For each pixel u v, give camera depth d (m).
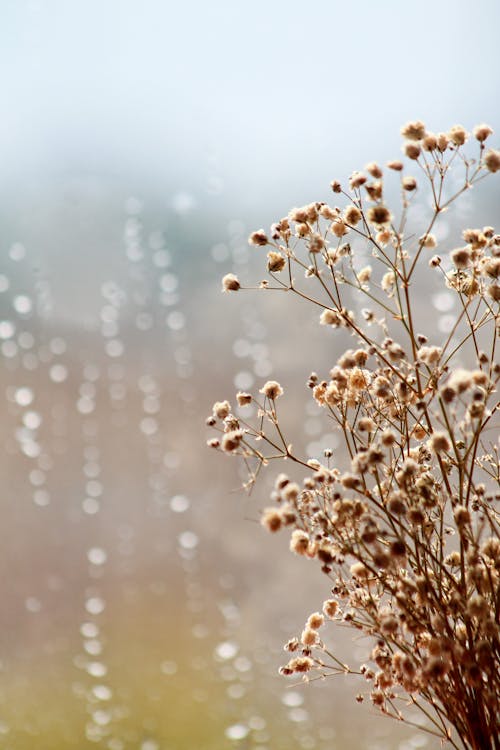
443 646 0.89
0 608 2.57
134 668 2.45
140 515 2.77
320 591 2.63
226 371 2.81
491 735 0.90
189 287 2.73
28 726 2.25
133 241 2.62
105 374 2.83
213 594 2.65
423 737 2.11
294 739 2.21
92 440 2.82
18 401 2.60
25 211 2.68
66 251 2.70
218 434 2.80
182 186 2.64
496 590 0.91
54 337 2.72
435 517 0.92
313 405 2.64
